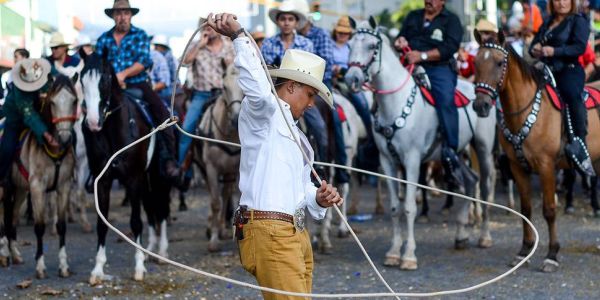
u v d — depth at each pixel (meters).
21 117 8.58
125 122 8.25
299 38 9.37
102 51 8.43
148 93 9.02
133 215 8.35
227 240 10.61
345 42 12.86
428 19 9.01
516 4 12.04
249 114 4.30
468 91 9.67
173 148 9.12
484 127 9.58
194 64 10.42
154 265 9.07
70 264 9.23
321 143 9.20
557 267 8.26
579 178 15.83
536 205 12.79
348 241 10.34
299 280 4.25
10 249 9.28
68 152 8.47
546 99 8.27
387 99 8.53
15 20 14.91
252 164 4.32
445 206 12.35
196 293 7.71
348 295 4.08
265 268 4.25
